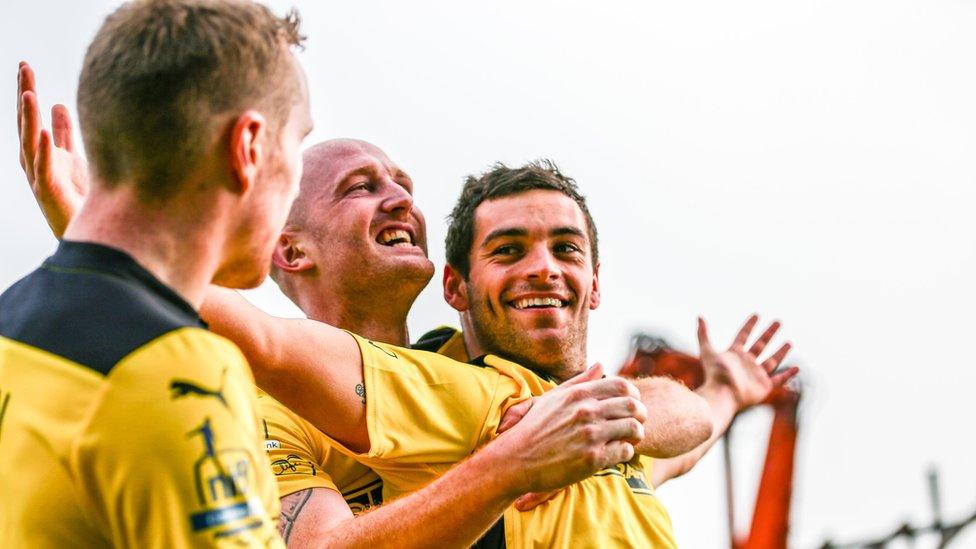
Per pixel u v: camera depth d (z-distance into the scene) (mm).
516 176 3779
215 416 1584
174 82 1714
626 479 3426
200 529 1533
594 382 2744
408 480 3158
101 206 1728
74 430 1545
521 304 3652
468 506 2678
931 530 6062
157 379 1562
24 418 1584
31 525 1552
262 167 1811
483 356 3598
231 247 1817
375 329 4074
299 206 4109
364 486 3355
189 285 1746
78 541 1560
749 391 4883
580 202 3924
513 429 2752
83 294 1646
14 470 1577
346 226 4008
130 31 1746
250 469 1613
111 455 1521
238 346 2740
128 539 1523
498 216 3713
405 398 3082
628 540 3199
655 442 3459
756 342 5004
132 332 1597
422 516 2711
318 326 3043
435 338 3957
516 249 3705
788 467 5691
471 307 3775
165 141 1705
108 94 1715
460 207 3881
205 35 1750
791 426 5742
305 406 2949
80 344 1595
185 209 1730
